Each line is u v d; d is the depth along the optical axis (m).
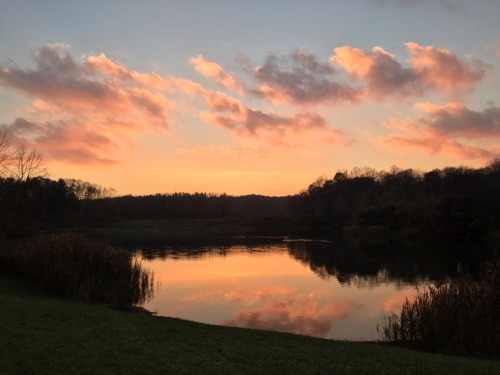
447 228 66.19
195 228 106.06
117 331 11.11
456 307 13.49
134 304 21.28
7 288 18.11
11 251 23.02
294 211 133.50
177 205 141.50
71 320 11.96
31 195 58.41
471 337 12.65
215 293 25.02
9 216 30.75
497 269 14.22
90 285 19.56
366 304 22.11
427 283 28.41
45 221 76.88
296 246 59.00
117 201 138.00
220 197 153.38
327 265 38.53
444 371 9.12
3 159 37.53
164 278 30.48
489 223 62.59
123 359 8.49
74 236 23.64
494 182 77.44
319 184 135.50
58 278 19.22
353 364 9.38
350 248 55.22
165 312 19.78
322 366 9.04
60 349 8.85
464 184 87.50
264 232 96.06
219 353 9.60
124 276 22.16
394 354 10.83
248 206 157.75
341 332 16.67
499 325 12.74
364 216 89.06
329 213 116.44
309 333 16.55
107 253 22.41
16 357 8.11
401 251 50.28
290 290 26.30
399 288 26.75
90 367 7.88
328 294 24.95
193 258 44.34
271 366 8.77
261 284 28.39
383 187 123.81
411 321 14.12
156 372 7.85
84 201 109.25
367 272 33.88
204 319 18.69
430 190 101.88
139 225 105.62
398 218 79.56
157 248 56.03
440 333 13.12
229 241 69.31
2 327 10.25
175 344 10.21
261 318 19.05
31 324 10.88
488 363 10.35
